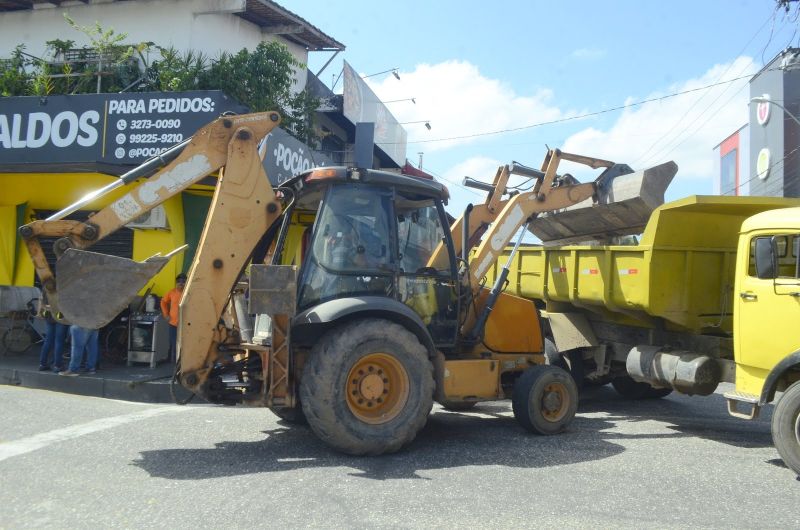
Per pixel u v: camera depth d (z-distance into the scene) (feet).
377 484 17.31
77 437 21.76
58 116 39.11
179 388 30.14
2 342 38.47
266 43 55.83
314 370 19.67
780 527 14.88
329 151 74.95
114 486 16.78
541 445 22.29
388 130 83.35
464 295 24.56
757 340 21.15
